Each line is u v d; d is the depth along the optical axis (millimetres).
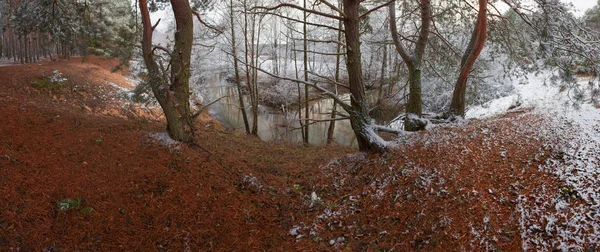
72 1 8148
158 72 5887
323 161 7914
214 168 5688
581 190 3836
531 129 6566
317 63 23031
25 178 4152
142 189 4574
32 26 7422
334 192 5387
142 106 10914
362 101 6918
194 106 15289
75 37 8578
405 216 4168
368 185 5324
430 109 14078
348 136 16188
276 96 18969
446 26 10766
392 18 8859
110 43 15047
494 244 3336
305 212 4754
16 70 10086
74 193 4129
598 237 3092
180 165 5406
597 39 8508
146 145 5859
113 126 6785
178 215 4234
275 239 4094
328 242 3949
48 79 9828
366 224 4211
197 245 3809
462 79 8695
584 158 4605
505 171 4746
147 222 4031
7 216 3516
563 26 8078
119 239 3682
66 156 4914
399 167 5578
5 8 11117
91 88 10656
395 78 13023
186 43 5871
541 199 3869
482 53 13195
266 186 5555
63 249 3373
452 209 4020
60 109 7586
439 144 6270
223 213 4465
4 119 5797
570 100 8477
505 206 3898
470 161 5273
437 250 3422
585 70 8555
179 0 5633
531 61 9797
